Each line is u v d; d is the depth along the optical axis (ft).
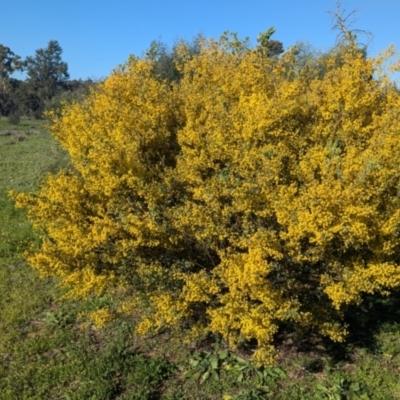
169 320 12.84
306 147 13.34
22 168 46.52
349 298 12.08
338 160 11.80
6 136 82.12
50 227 13.98
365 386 13.07
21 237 24.52
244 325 12.09
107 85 15.67
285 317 11.96
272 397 12.71
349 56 14.12
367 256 12.86
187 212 12.49
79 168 13.50
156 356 14.17
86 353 14.55
